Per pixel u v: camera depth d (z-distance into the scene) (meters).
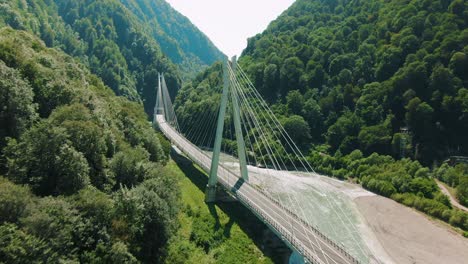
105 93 69.19
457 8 95.88
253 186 61.97
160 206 37.53
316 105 102.50
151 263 35.53
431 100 84.44
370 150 87.50
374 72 101.75
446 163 75.94
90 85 68.38
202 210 57.78
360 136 89.38
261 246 49.41
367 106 94.94
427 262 49.19
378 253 50.59
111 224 31.89
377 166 81.06
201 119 116.88
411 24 100.62
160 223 37.09
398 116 89.75
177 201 45.94
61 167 32.06
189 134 118.94
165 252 37.47
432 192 68.56
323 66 113.62
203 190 67.06
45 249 23.89
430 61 88.19
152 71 174.12
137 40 191.75
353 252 50.12
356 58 108.75
